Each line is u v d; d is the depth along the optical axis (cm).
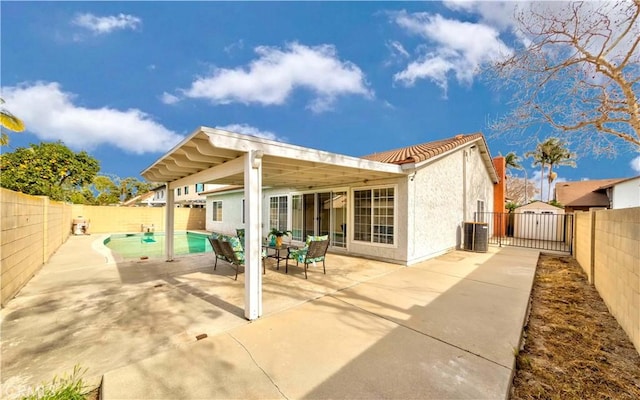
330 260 870
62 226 1236
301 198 1209
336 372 281
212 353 317
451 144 1004
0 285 460
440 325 390
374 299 501
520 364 305
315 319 412
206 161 520
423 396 246
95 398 253
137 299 500
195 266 779
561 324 414
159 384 262
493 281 623
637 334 334
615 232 435
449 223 1048
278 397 246
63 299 500
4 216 479
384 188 861
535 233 1562
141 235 1834
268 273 702
